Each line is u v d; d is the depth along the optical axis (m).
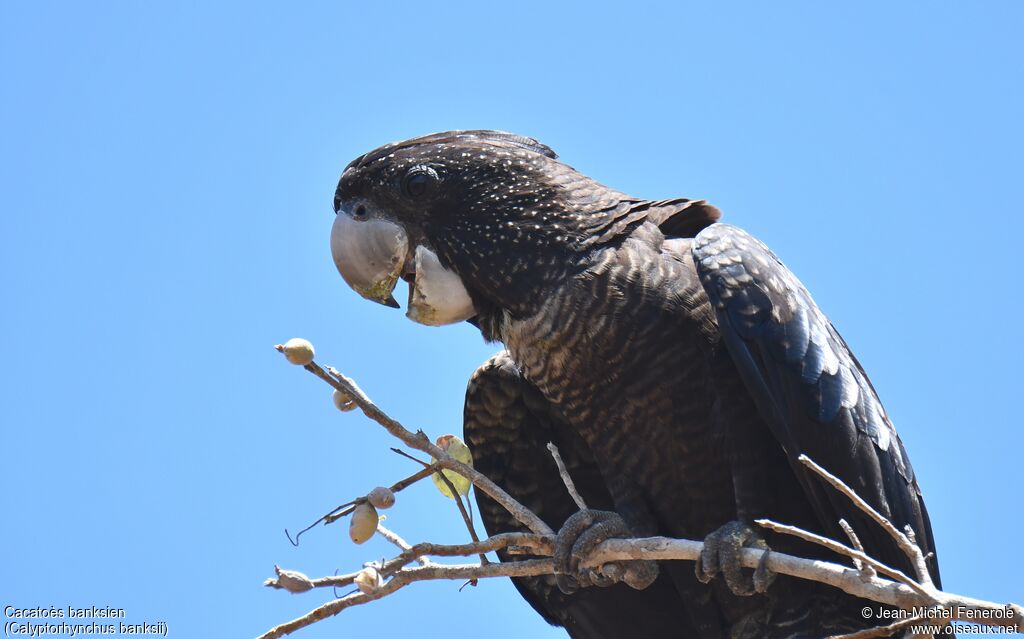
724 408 10.80
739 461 10.77
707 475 11.02
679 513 11.26
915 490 10.94
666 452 11.02
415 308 11.96
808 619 11.23
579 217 11.41
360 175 12.14
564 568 9.89
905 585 7.43
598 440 11.35
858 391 10.88
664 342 10.83
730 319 10.65
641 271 10.97
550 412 12.36
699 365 10.84
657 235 11.26
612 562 10.30
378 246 11.97
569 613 12.72
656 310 10.84
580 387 11.20
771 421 10.50
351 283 12.14
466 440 12.77
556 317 11.13
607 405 11.11
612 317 10.91
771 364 10.62
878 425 10.84
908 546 7.52
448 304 11.88
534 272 11.30
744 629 11.59
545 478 12.72
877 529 10.55
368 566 8.35
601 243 11.22
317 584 8.25
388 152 12.16
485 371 12.43
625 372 10.92
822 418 10.56
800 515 10.88
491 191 11.67
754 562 8.73
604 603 12.58
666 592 12.44
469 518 9.23
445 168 11.84
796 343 10.70
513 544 9.38
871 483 10.59
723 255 10.92
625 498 11.31
